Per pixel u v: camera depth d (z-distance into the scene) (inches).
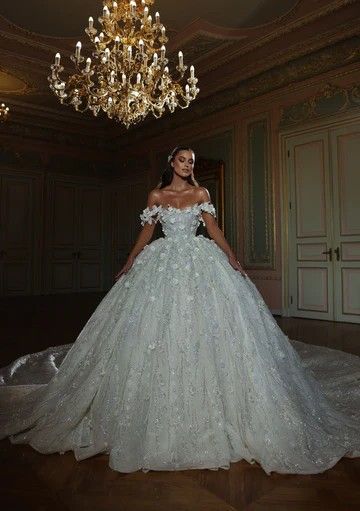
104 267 404.2
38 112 332.2
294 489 54.1
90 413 66.7
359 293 211.2
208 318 66.3
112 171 404.2
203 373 62.4
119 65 170.7
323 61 222.1
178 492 53.5
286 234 243.3
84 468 60.0
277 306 246.5
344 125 216.2
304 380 72.4
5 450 66.2
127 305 71.4
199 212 79.4
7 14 194.1
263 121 255.9
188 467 57.9
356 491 53.7
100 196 401.7
